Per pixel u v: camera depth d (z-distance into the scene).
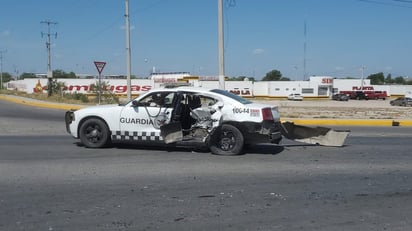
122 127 10.70
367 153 10.84
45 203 6.14
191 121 10.53
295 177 8.00
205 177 7.88
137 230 5.09
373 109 46.47
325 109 44.34
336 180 7.80
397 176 8.20
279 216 5.67
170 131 10.34
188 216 5.62
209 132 10.23
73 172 8.15
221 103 10.32
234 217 5.60
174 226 5.24
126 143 11.65
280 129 10.90
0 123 18.34
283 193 6.84
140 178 7.73
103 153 10.27
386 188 7.25
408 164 9.40
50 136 13.74
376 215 5.76
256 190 7.00
